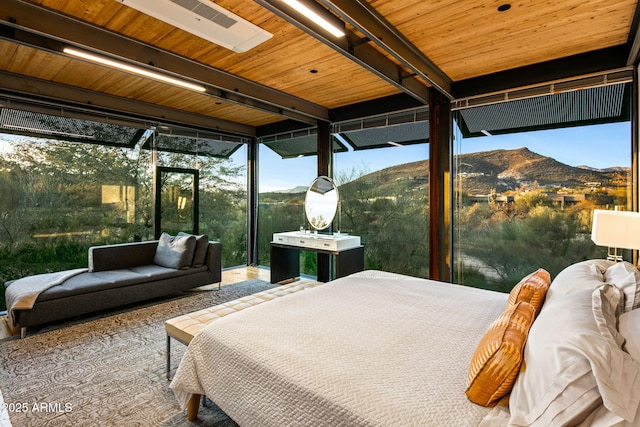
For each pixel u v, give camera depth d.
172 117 5.19
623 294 1.38
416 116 4.41
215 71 3.55
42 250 4.23
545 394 0.96
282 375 1.37
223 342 1.69
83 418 1.93
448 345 1.57
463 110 3.96
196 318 2.34
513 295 1.82
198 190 5.84
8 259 3.99
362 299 2.28
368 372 1.33
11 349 2.80
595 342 0.93
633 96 2.96
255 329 1.76
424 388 1.23
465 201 3.99
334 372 1.33
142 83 4.00
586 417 0.90
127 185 4.99
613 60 3.01
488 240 3.85
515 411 1.03
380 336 1.67
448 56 3.17
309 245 4.71
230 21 2.45
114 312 3.75
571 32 2.72
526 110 3.55
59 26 2.48
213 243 4.73
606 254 3.19
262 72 3.62
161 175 5.36
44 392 2.18
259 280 5.42
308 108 4.81
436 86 3.48
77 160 4.50
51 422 1.89
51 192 4.30
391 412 1.10
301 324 1.83
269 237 6.38
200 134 5.84
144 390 2.21
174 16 2.36
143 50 2.97
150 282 3.98
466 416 1.08
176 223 5.56
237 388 1.55
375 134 4.82
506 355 1.13
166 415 1.97
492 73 3.62
